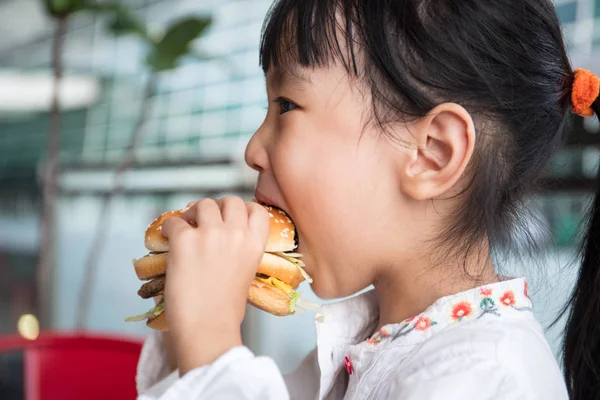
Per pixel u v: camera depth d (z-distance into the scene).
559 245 1.38
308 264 0.85
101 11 2.43
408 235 0.80
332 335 0.94
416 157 0.77
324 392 0.92
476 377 0.70
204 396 0.66
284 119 0.82
